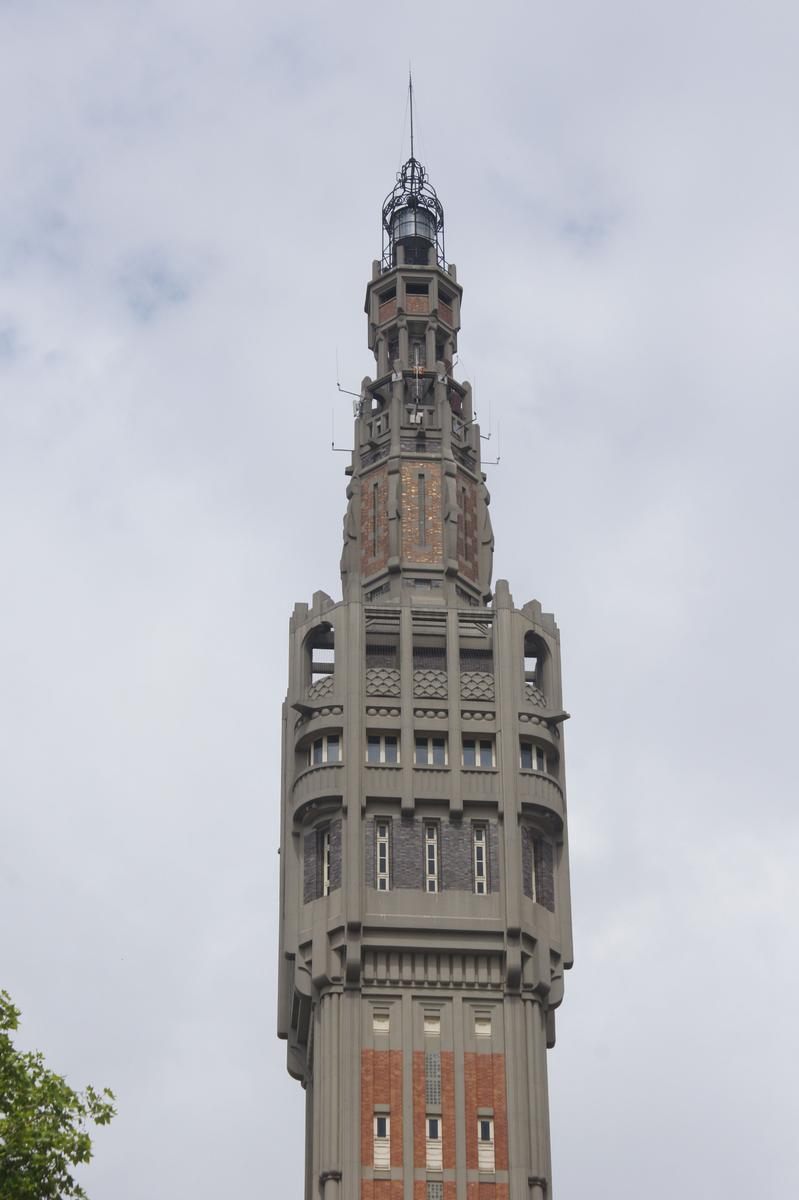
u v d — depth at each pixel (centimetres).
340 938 11231
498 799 11612
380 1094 10938
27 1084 6969
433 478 13125
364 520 13088
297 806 11650
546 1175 10812
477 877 11481
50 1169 6794
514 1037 11106
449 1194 10719
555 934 11519
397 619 12219
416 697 11888
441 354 13862
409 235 14288
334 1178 10694
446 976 11231
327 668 12206
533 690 12062
